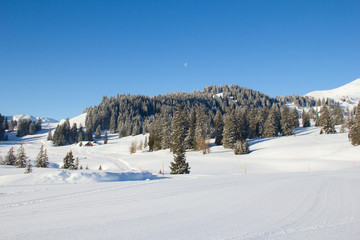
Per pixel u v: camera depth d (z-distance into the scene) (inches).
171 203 311.3
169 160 2065.7
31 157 2984.7
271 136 3002.0
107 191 407.8
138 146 3809.1
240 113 2881.4
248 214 256.2
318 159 1615.4
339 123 4099.4
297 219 237.3
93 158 2970.0
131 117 6811.0
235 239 185.5
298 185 458.3
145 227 214.5
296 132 3373.5
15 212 268.5
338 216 246.5
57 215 255.4
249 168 1477.6
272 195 358.6
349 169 1014.4
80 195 371.6
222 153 2281.0
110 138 5753.0
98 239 185.6
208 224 222.8
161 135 3090.6
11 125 7199.8
